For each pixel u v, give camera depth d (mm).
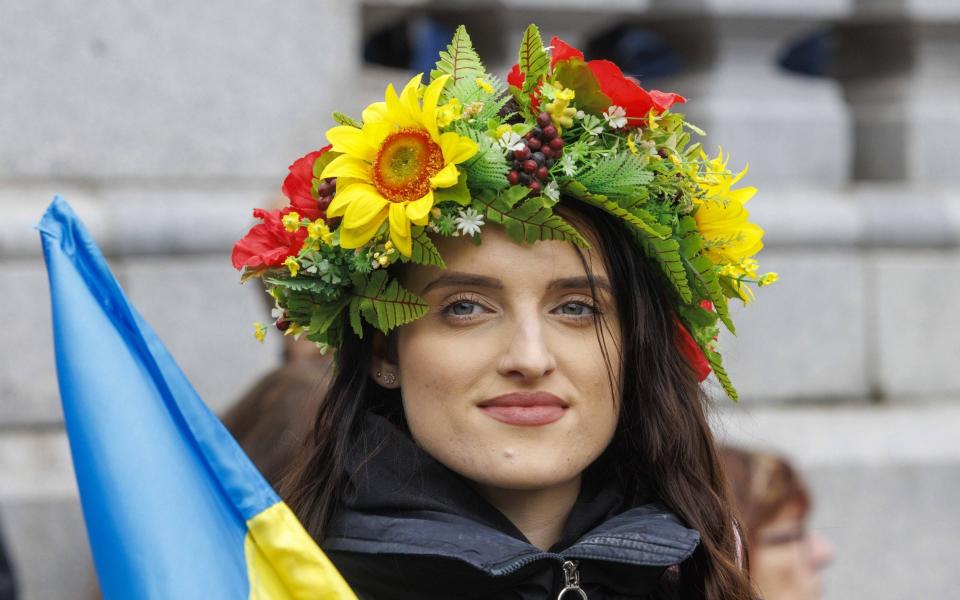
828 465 14664
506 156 6371
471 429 6426
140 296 13328
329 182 6520
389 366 6859
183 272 13422
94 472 5859
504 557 6309
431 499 6605
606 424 6594
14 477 12781
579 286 6484
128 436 5910
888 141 16109
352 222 6320
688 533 6621
